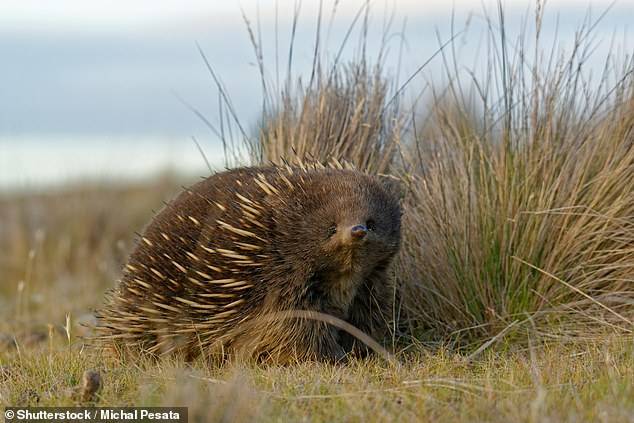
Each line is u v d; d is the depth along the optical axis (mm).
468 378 8188
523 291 10133
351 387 7785
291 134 11195
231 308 8859
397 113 11398
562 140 10523
